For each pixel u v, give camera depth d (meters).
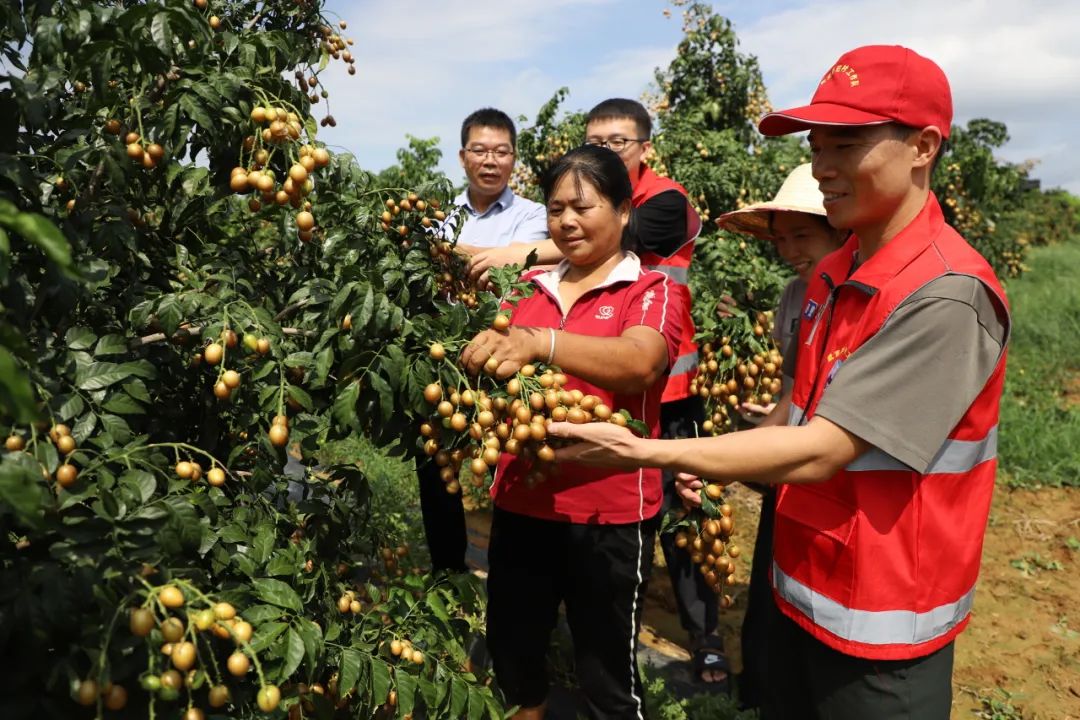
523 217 3.80
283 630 1.56
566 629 3.80
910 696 1.75
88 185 1.74
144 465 1.52
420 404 1.86
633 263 2.48
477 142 3.68
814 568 1.82
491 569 2.62
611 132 3.53
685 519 2.36
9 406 0.89
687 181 7.74
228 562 1.62
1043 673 4.11
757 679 3.14
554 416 1.93
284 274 2.41
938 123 1.65
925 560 1.69
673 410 3.62
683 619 3.76
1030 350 11.16
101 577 1.30
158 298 1.78
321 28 2.58
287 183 1.81
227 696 1.36
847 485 1.74
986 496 1.78
